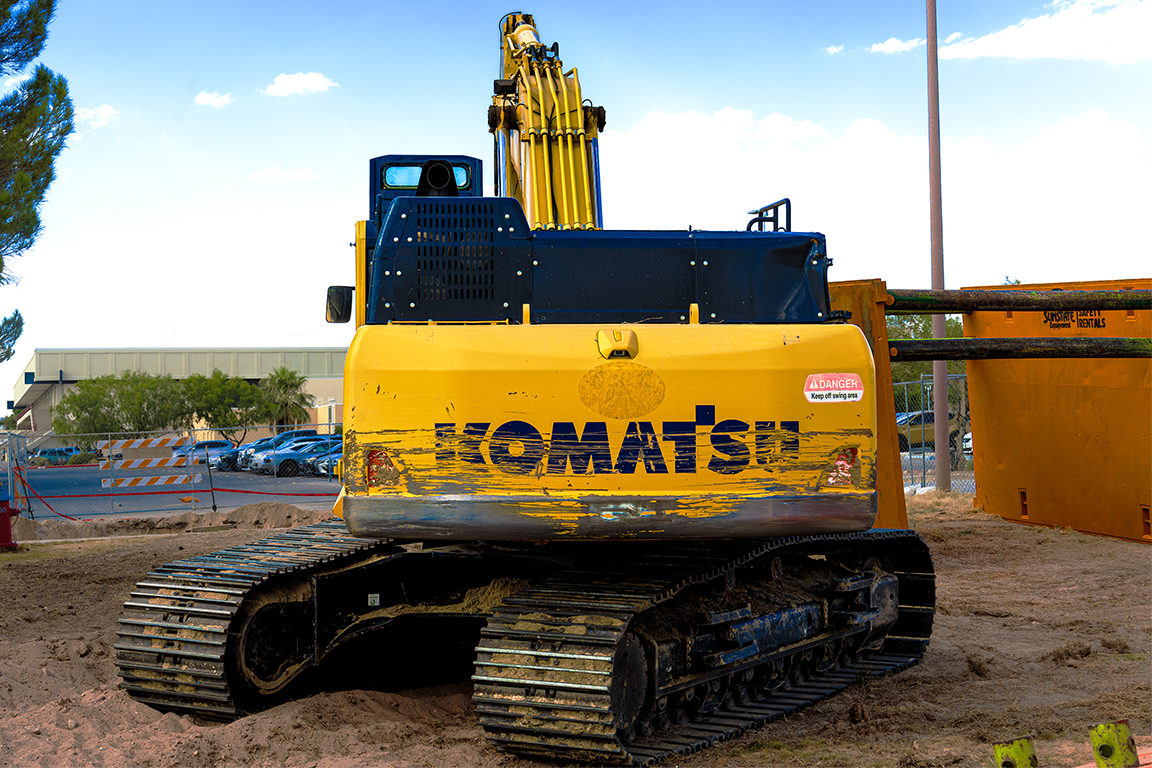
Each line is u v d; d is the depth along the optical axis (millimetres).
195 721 6000
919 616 7738
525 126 7477
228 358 92375
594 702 4906
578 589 5566
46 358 89688
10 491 16797
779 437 5109
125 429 61219
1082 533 13953
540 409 4977
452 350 5000
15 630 8703
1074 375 13922
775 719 6070
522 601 5484
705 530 4984
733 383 5094
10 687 6223
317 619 6340
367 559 6719
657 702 5520
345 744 5367
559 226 7215
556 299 5520
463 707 6348
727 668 5863
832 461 5145
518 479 4949
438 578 6688
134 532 16750
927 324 30812
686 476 5023
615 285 5562
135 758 5070
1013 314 15109
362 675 7145
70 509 20969
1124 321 13234
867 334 11031
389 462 4941
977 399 16359
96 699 5938
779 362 5148
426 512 4902
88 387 61969
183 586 6109
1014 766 3283
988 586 10664
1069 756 5141
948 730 5766
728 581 5965
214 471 34219
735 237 5672
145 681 6051
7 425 88812
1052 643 8102
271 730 5520
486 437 4957
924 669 7375
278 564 6250
